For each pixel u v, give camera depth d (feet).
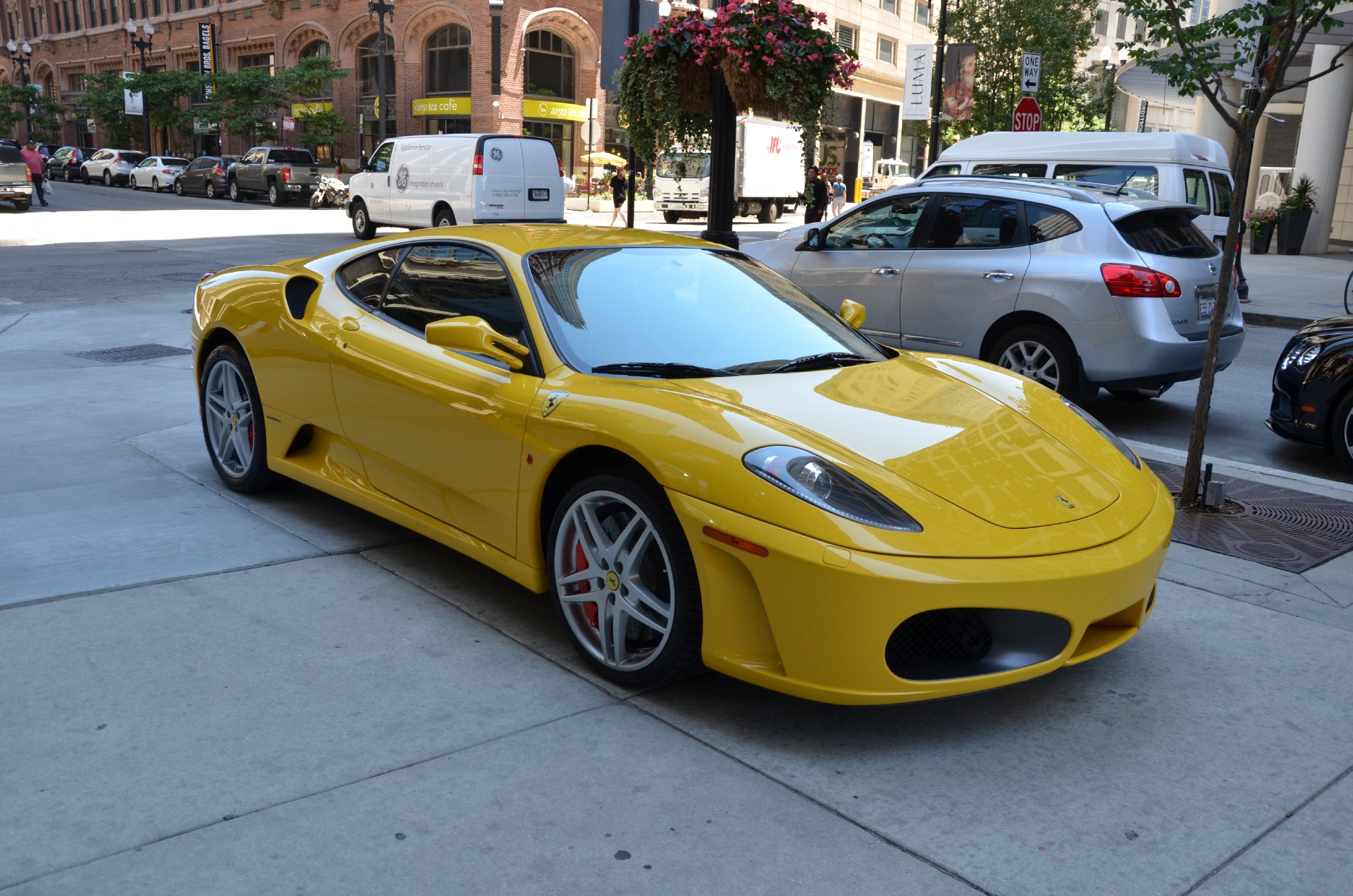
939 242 24.36
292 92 148.97
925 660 9.12
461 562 13.41
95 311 35.42
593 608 10.49
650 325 11.77
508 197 66.13
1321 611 12.69
